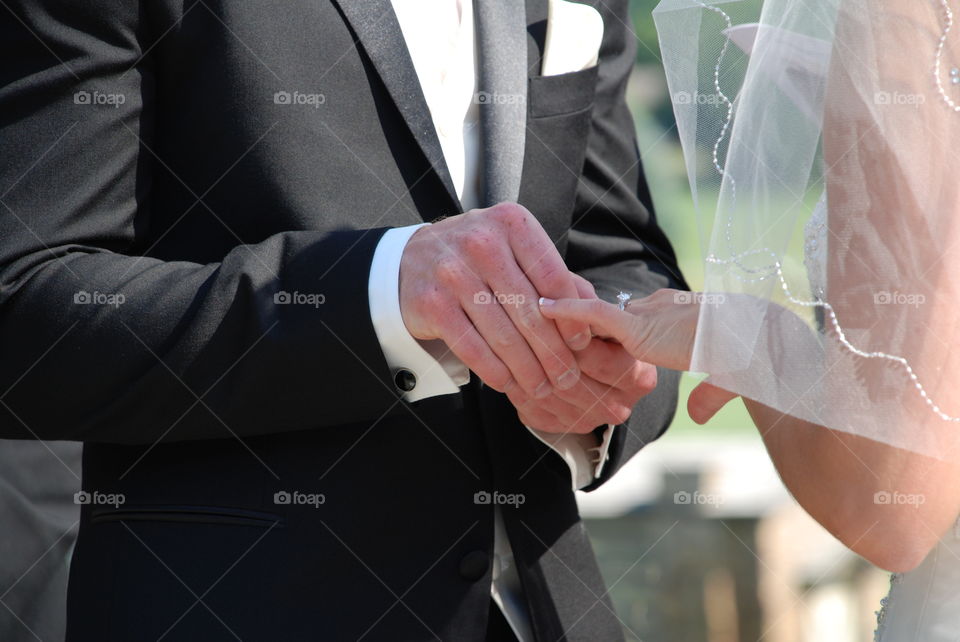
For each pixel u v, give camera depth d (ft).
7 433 5.70
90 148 5.37
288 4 5.72
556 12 6.84
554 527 6.40
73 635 5.79
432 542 5.81
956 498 5.12
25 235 5.29
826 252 5.07
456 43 6.37
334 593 5.55
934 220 4.84
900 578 5.78
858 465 5.15
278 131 5.61
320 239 5.44
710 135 5.59
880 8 4.89
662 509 17.51
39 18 5.27
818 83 5.12
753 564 16.99
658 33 5.69
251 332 5.25
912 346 4.91
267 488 5.55
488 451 6.08
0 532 8.96
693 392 5.74
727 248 5.25
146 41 5.56
